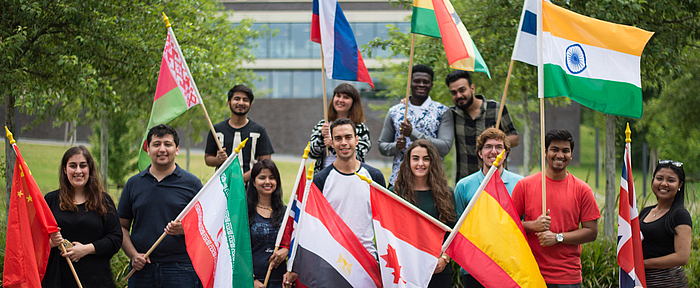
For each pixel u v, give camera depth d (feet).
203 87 37.88
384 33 90.53
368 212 15.31
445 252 14.28
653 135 59.36
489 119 19.22
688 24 24.08
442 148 18.71
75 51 25.54
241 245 14.17
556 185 14.60
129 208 15.60
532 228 14.16
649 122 57.36
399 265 14.05
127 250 15.24
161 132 15.31
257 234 15.21
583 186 14.51
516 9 24.80
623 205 15.30
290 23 102.63
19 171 14.15
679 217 14.82
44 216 13.97
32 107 24.57
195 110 43.21
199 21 35.12
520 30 16.19
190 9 30.91
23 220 13.97
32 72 25.89
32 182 14.07
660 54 23.30
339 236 14.51
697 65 29.09
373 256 14.98
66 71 24.77
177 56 16.80
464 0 28.96
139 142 47.26
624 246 15.15
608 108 15.16
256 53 102.94
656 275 15.11
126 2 26.35
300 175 14.79
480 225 14.12
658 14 23.77
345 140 15.11
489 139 15.28
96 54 26.50
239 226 14.30
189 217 14.67
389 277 14.06
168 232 14.71
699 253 22.71
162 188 15.47
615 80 15.16
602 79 15.14
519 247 13.79
